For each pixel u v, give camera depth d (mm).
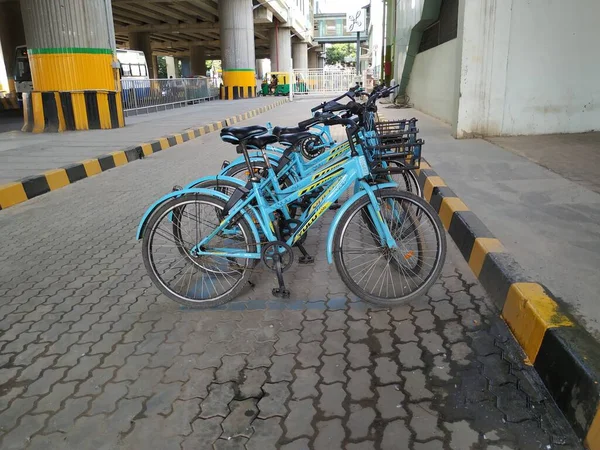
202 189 3197
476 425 2104
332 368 2543
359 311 3115
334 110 3674
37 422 2229
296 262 3924
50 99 11289
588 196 4438
